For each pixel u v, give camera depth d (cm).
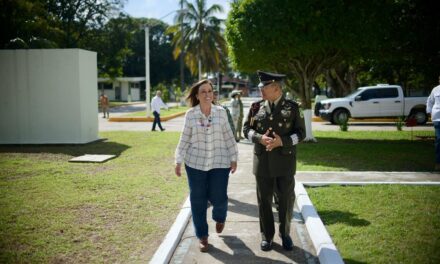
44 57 1363
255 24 1238
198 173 469
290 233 529
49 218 581
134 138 1547
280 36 1214
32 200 672
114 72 5025
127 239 504
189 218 588
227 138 484
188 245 492
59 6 4141
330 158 1064
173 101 6219
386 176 823
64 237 508
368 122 2380
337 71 3028
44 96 1373
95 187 763
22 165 990
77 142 1369
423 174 841
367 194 673
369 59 1434
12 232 524
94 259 445
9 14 2347
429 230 502
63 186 770
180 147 475
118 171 920
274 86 450
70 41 4247
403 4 1271
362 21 1197
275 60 1343
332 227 518
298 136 450
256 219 583
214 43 4556
